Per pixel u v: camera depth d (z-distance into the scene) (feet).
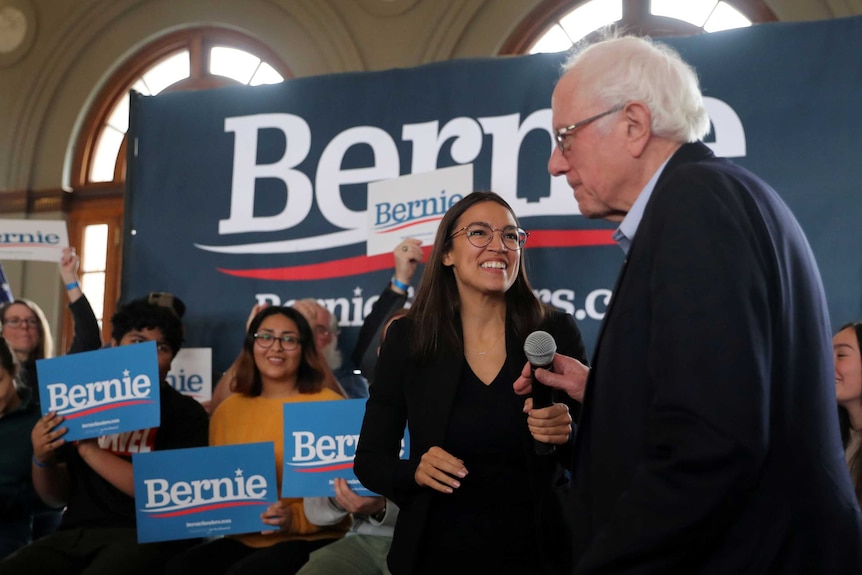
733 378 3.60
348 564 9.67
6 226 13.60
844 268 11.09
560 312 7.58
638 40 4.86
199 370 13.51
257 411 11.30
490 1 20.74
